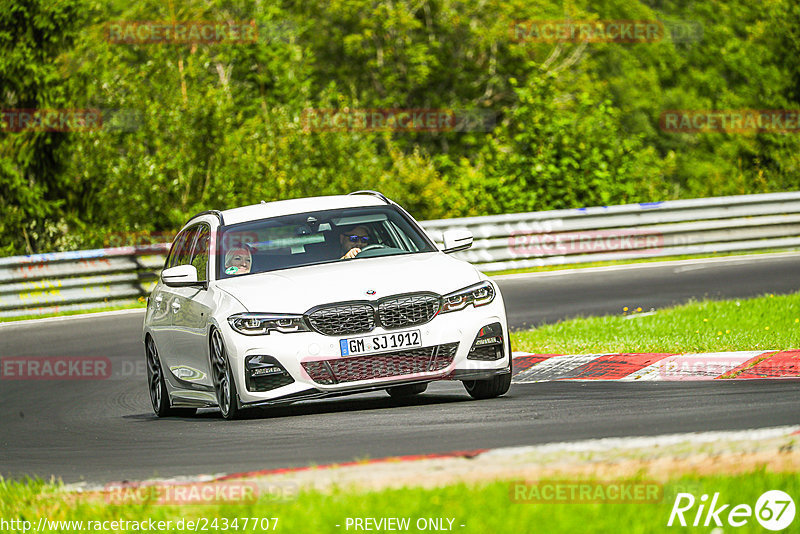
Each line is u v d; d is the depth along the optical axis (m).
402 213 35.53
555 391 33.75
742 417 24.75
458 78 175.75
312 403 34.72
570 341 44.38
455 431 25.89
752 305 49.62
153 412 38.91
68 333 63.06
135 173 100.06
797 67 127.19
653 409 27.39
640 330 45.47
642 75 194.12
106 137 101.56
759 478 17.84
